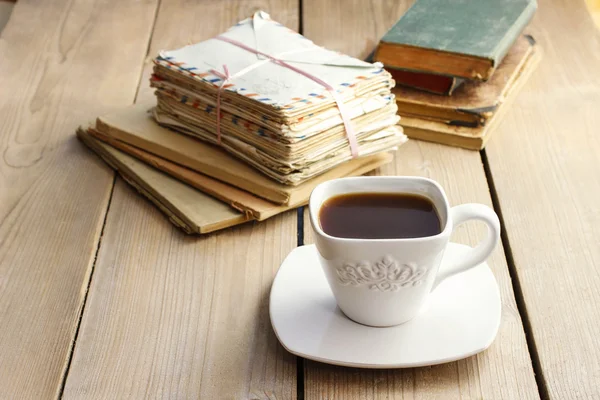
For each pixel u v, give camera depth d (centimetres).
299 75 94
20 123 105
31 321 82
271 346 80
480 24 107
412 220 77
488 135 101
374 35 119
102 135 101
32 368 79
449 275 79
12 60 116
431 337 78
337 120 92
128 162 98
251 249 89
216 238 90
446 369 78
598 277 85
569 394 76
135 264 87
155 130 100
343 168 96
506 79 106
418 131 102
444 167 98
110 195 96
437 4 112
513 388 76
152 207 94
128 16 125
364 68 96
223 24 122
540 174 96
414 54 104
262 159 92
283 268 83
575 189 94
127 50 118
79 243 90
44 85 111
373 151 96
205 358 79
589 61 113
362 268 75
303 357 78
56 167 99
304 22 122
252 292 84
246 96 91
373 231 77
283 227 91
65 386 77
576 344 79
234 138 94
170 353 79
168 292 85
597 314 81
